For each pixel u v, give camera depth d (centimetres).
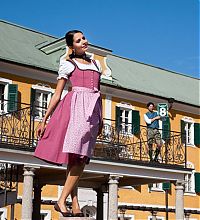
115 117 2995
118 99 3045
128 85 3194
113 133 2333
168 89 3569
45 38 3150
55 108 467
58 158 448
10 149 1616
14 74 2553
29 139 1745
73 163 464
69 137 447
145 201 3125
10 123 2142
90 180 2173
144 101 3191
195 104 3494
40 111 2592
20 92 2559
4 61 2477
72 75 470
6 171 1792
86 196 2802
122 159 1908
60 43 2861
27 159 1662
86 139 451
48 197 2634
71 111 455
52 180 2020
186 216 3316
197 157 3500
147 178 2044
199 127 3528
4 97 2497
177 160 2342
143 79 3503
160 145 2075
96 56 2984
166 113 3019
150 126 2070
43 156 451
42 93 2667
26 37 3027
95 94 470
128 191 3058
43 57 2806
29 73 2611
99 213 2255
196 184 3422
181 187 2098
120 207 2970
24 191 1645
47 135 455
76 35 481
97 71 482
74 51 486
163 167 2038
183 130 3422
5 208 2480
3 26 3011
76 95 463
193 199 3394
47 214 2631
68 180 467
